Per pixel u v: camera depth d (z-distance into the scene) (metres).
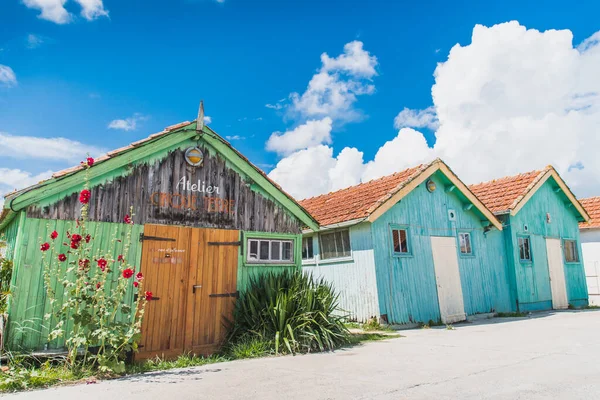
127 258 7.20
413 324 11.57
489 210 14.12
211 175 8.40
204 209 8.20
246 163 8.74
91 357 5.93
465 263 13.58
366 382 5.12
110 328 6.12
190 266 7.88
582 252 19.23
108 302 6.14
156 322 7.34
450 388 4.71
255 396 4.60
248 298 8.20
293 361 6.77
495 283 14.32
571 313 14.00
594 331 9.07
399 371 5.72
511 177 17.16
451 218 13.61
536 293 15.29
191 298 7.81
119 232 7.19
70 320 6.55
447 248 13.22
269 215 9.07
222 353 7.82
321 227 12.52
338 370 5.91
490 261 14.42
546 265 16.09
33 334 6.21
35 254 6.41
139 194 7.48
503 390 4.56
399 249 12.03
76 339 5.75
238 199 8.69
